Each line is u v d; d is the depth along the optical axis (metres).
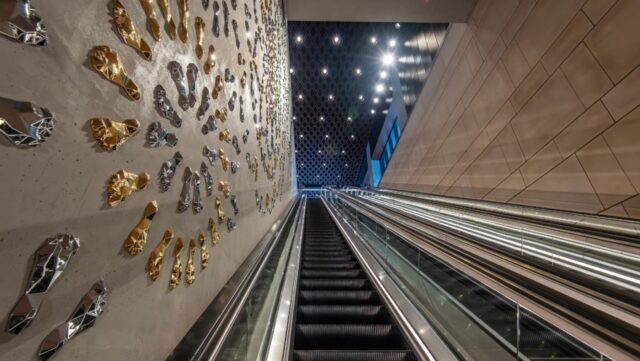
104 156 0.83
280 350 1.94
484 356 1.92
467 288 2.27
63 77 0.69
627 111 3.29
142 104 1.03
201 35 1.59
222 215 1.92
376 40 13.70
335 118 18.03
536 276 1.80
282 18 6.26
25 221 0.60
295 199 12.16
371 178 18.86
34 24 0.61
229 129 2.14
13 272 0.58
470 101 6.70
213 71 1.81
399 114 12.57
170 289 1.22
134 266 0.97
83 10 0.77
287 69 8.55
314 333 2.38
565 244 3.03
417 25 9.77
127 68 0.95
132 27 0.96
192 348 1.24
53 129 0.66
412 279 3.21
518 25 5.05
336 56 14.75
